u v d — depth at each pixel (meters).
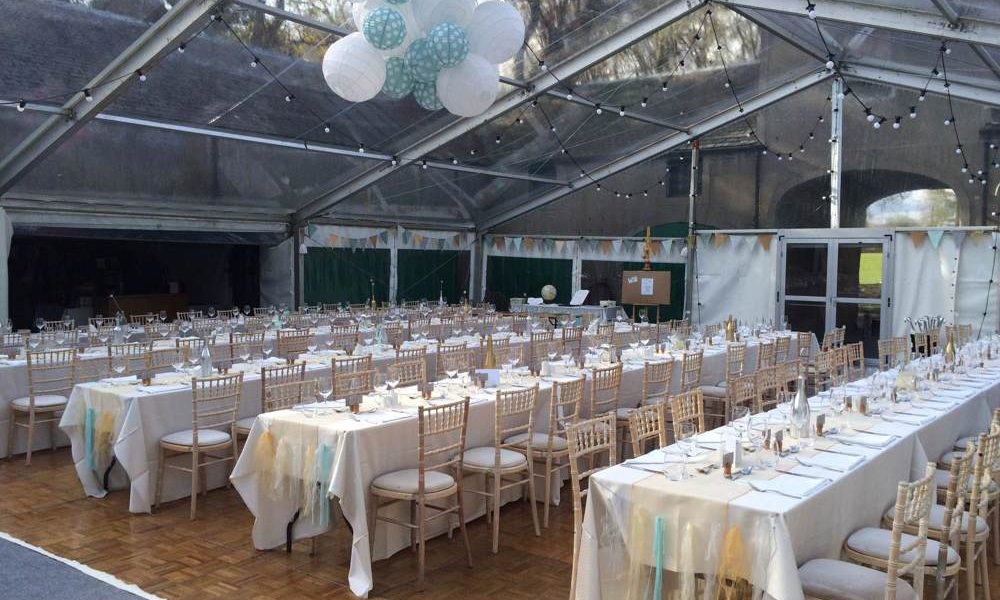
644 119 14.49
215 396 6.12
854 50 12.87
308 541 5.48
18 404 7.38
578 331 11.45
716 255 15.31
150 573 4.86
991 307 12.55
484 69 6.52
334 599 4.55
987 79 12.00
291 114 11.61
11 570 4.69
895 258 13.43
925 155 13.59
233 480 5.27
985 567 4.50
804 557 3.67
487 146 14.37
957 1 8.52
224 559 5.11
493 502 5.57
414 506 5.36
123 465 5.91
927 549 3.90
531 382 6.79
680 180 16.38
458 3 6.37
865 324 13.79
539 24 10.67
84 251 18.30
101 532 5.56
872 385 6.07
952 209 13.40
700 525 3.63
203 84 10.28
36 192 11.62
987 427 6.49
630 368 8.05
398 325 12.19
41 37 8.52
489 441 6.00
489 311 15.67
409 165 14.18
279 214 15.34
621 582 3.92
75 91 9.65
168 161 12.09
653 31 10.99
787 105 14.86
